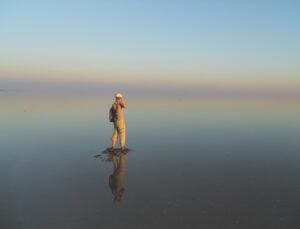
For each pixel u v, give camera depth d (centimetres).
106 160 2053
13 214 1198
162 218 1181
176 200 1359
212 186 1545
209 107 8612
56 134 3138
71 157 2128
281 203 1329
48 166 1889
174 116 5388
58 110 6544
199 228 1102
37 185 1539
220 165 1956
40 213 1216
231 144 2683
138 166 1912
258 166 1942
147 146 2539
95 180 1631
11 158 2083
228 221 1158
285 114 6125
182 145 2606
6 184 1540
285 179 1670
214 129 3650
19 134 3131
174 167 1897
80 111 6300
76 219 1171
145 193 1446
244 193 1451
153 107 8206
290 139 2977
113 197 1393
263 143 2741
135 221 1158
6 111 6094
